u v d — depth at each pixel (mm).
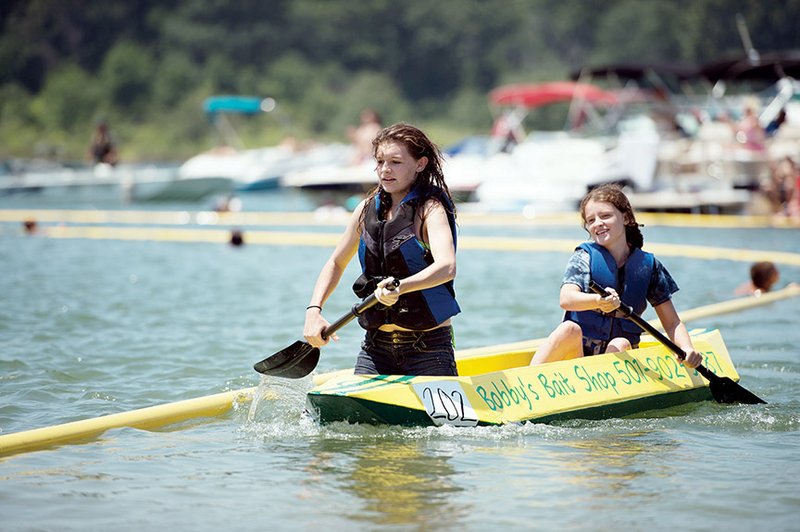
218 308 38188
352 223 20734
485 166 87188
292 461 18047
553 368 21594
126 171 114438
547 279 46781
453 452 18484
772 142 83625
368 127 90625
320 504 15742
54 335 31703
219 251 61094
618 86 156500
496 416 20188
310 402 19797
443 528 14711
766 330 33594
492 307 38344
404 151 19641
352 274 51094
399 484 16719
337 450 18688
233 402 22219
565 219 77938
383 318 20078
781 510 15492
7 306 37906
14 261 55031
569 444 19172
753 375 26500
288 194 115312
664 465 17859
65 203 107312
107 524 14930
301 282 46406
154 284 45375
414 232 19734
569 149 85125
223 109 121250
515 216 80250
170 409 21109
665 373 23109
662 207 80125
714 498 16016
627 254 22703
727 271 49719
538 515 15227
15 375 25578
